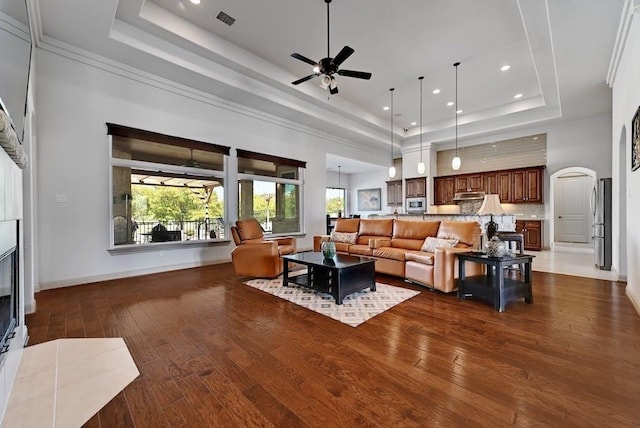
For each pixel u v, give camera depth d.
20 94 1.91
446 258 3.41
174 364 1.92
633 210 3.21
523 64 4.94
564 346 2.12
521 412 1.43
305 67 5.26
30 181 2.80
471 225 3.93
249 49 4.65
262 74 5.00
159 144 4.71
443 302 3.17
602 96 5.29
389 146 9.21
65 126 3.77
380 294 3.47
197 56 4.43
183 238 5.05
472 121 7.48
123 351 2.09
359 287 3.40
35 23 3.23
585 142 6.71
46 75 3.63
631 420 1.37
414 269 3.87
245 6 3.63
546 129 7.23
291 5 3.58
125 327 2.51
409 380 1.71
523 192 7.49
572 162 6.89
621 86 3.88
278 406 1.50
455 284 3.47
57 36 3.60
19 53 1.87
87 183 3.95
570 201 7.29
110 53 3.95
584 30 3.34
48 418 1.43
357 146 8.80
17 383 1.71
